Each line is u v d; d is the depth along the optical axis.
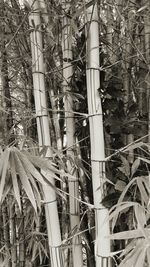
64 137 1.63
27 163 1.15
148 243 0.95
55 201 1.35
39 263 1.79
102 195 1.27
